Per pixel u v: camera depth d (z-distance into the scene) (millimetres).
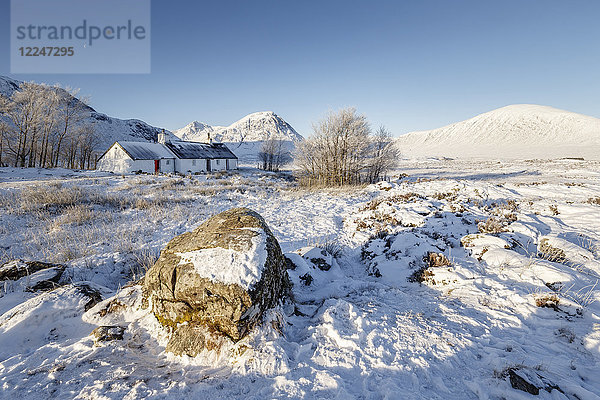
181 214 11758
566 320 3662
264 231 3922
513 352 3129
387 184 20547
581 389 2496
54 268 5559
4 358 3105
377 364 2963
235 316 3139
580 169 40312
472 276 5148
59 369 2879
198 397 2564
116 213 11984
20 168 30953
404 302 4531
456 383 2730
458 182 17422
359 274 6715
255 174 42094
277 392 2584
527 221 8672
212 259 3426
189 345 3178
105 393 2539
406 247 6680
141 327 3693
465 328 3654
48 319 3719
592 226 8367
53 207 12062
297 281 5340
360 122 26391
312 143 27484
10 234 9219
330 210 13586
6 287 4867
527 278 4824
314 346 3312
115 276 6211
